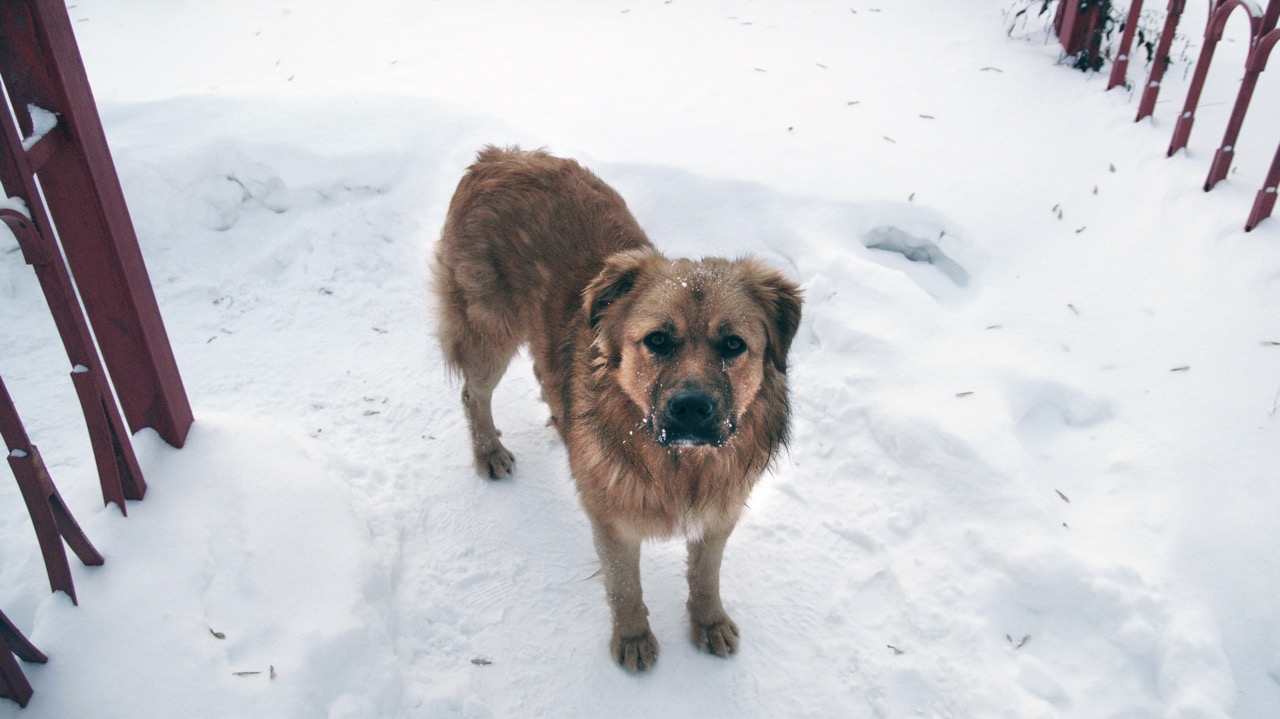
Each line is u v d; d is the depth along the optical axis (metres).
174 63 2.88
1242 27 2.67
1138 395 1.75
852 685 1.45
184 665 1.27
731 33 2.96
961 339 1.86
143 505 1.41
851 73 2.65
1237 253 1.87
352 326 2.06
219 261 2.19
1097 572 1.47
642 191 2.21
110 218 1.32
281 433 1.62
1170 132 2.23
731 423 1.30
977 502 1.61
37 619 1.29
